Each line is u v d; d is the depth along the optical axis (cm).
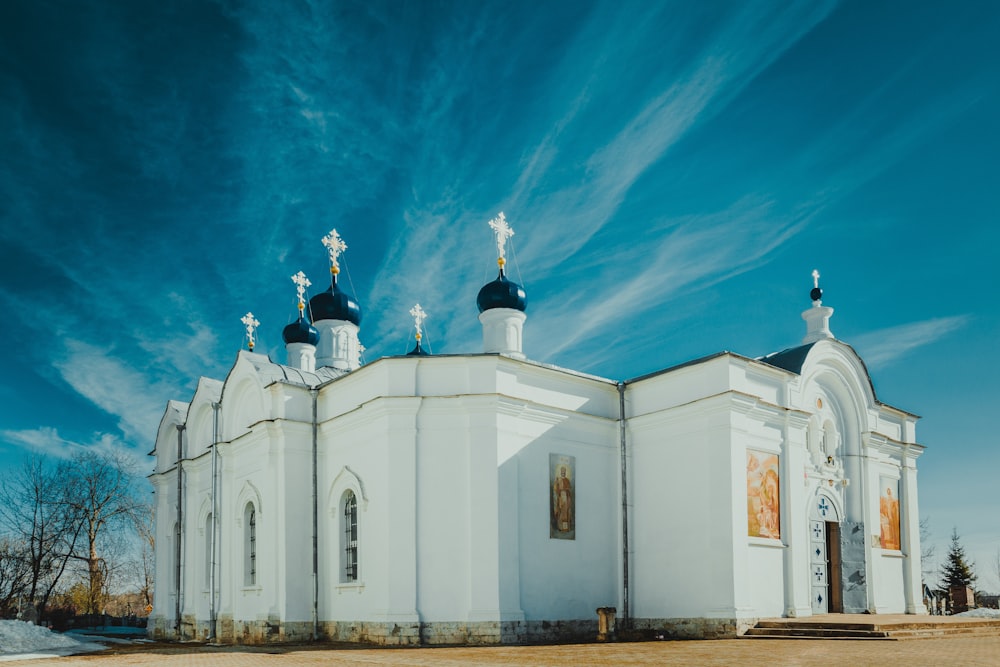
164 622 3638
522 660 1731
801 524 2669
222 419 3225
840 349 3012
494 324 3416
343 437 2698
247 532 2981
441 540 2412
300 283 3934
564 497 2628
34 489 4975
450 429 2481
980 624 2372
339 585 2595
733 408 2491
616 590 2708
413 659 1831
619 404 2836
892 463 3259
